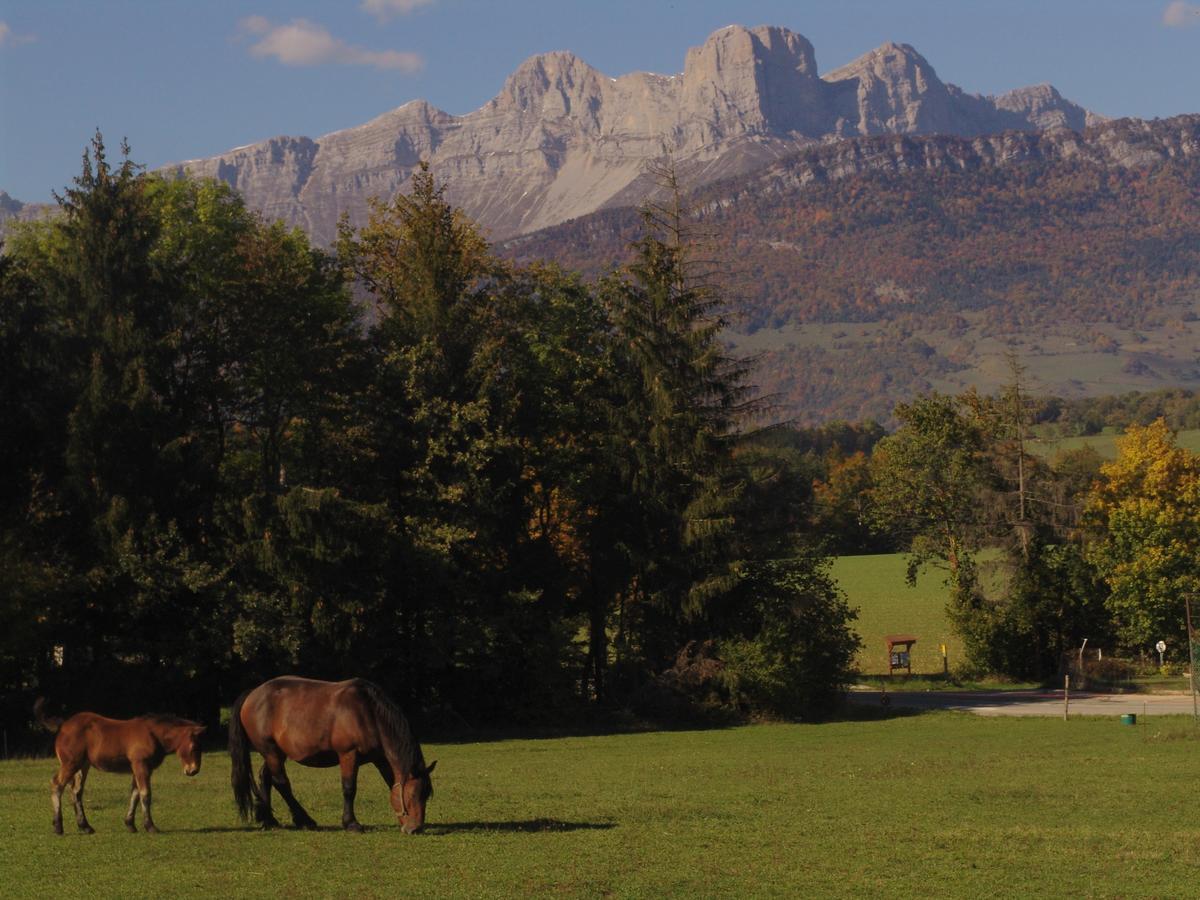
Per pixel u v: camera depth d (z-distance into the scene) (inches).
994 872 663.1
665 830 780.0
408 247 2178.9
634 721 2094.0
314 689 743.7
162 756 742.5
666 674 2151.8
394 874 627.8
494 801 932.6
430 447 1999.3
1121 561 2908.5
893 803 969.5
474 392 2102.6
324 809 852.6
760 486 2249.0
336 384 2030.0
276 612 1739.7
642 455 2196.1
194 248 2011.6
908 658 3243.1
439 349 2076.8
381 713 737.0
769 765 1338.6
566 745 1733.5
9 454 1752.0
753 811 900.6
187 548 1715.1
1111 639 3021.7
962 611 3093.0
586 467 2242.9
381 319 2192.4
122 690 1711.4
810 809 922.1
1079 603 3019.2
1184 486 2920.8
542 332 2279.8
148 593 1669.5
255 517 1776.6
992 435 3238.2
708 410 2263.8
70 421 1697.8
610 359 2274.9
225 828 751.7
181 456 1771.7
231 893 589.3
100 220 1813.5
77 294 1824.6
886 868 668.7
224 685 1852.9
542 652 2059.5
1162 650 2578.7
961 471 3221.0
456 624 1966.0
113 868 637.9
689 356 2253.9
